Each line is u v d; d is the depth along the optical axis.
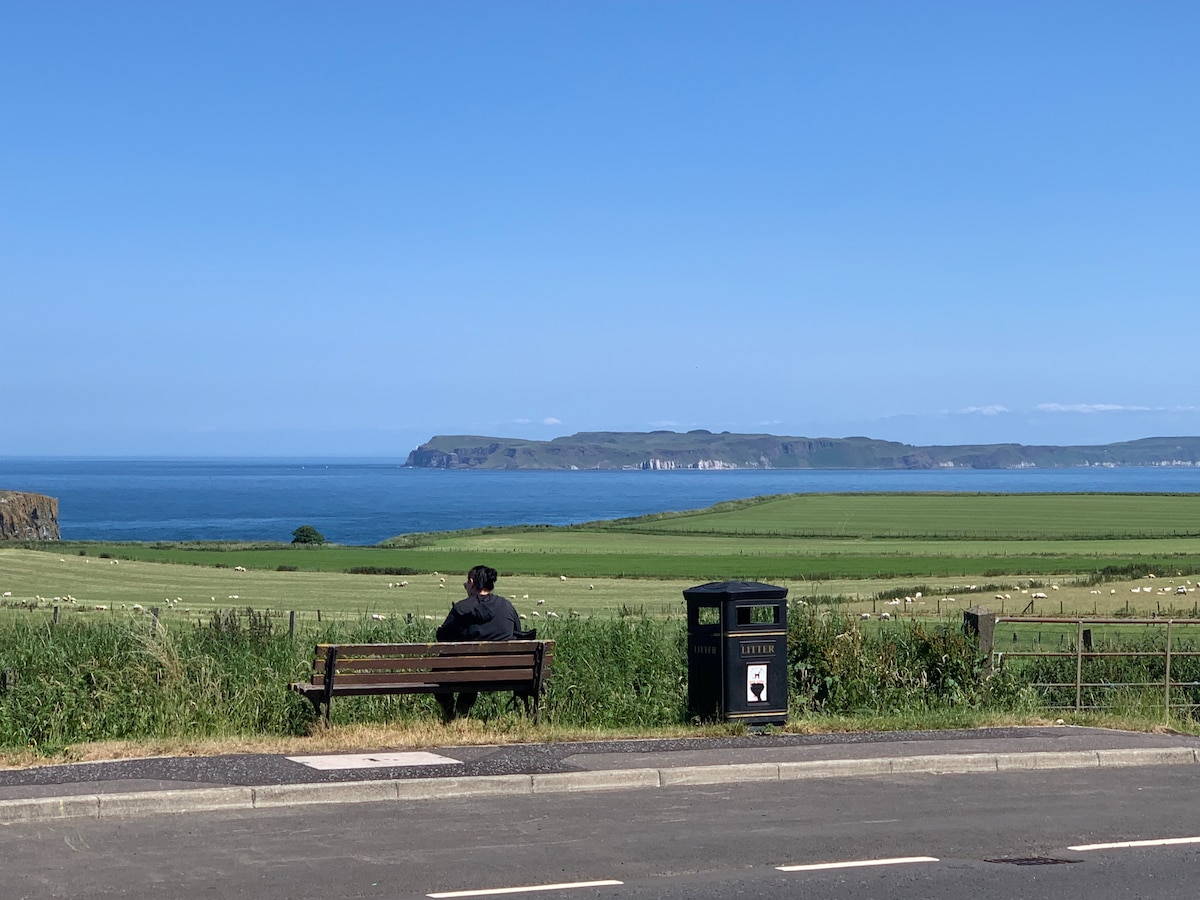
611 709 14.62
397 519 173.50
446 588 52.12
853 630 16.88
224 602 44.78
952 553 76.31
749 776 10.98
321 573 60.28
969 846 8.77
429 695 13.91
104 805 9.16
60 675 14.04
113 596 47.16
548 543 89.00
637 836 8.89
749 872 7.98
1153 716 15.91
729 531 101.38
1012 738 12.84
